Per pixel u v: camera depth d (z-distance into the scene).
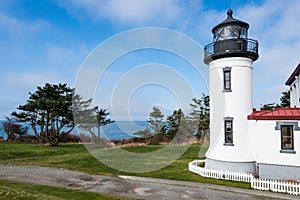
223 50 12.46
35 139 32.38
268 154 11.04
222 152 12.35
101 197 8.08
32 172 12.13
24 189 8.66
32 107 26.70
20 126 33.81
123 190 9.02
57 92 27.66
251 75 12.73
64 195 8.15
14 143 29.17
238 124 12.20
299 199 8.50
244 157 11.89
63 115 26.31
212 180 10.98
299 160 10.41
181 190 9.17
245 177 10.78
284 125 10.84
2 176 11.09
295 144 10.56
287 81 18.05
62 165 14.40
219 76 12.66
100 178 10.93
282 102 30.27
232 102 12.37
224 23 12.54
